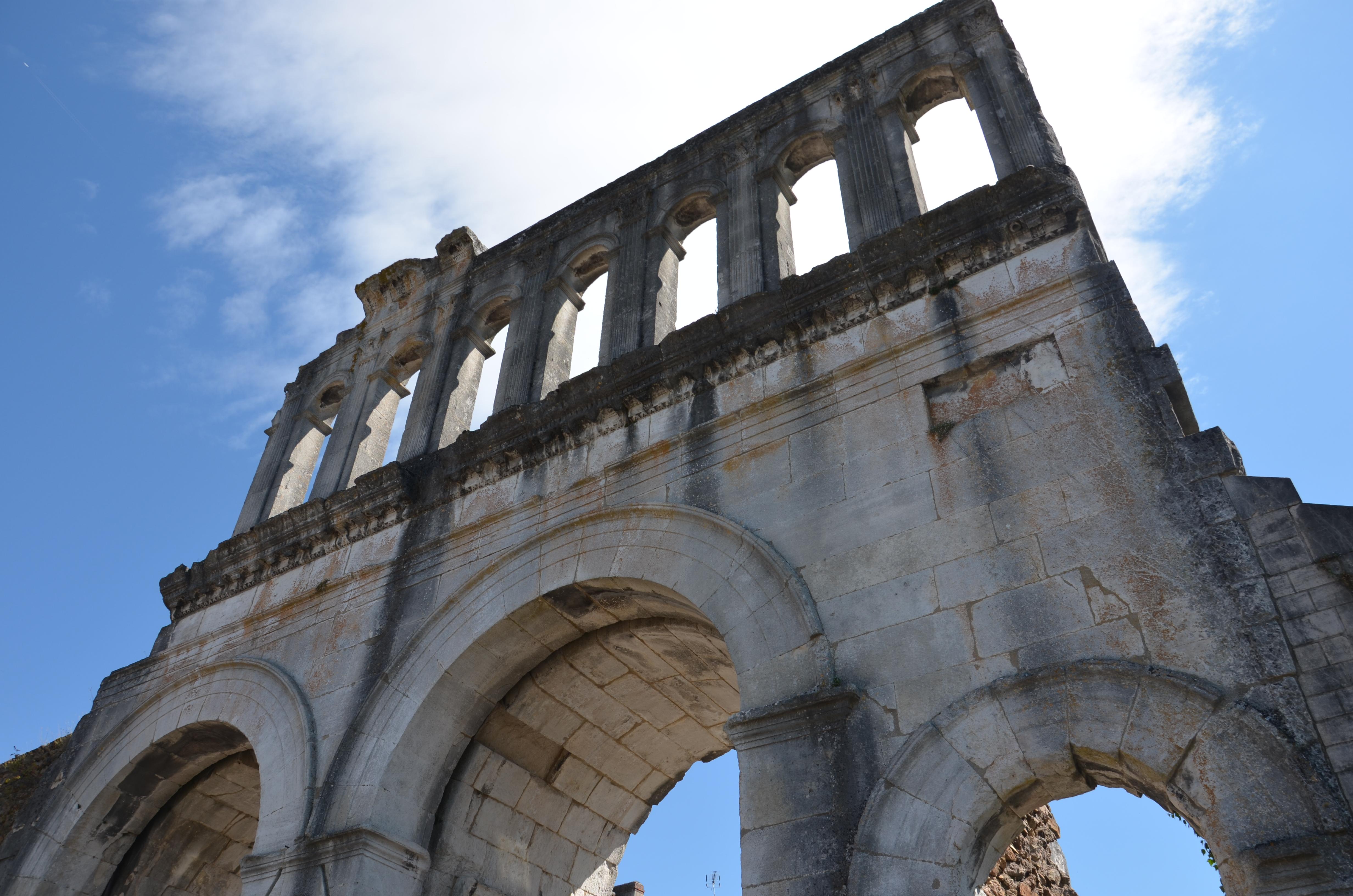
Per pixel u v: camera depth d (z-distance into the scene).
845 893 7.08
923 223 10.79
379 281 18.73
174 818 13.83
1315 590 6.82
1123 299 9.16
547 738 12.29
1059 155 11.47
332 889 9.71
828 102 14.48
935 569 8.43
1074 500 8.18
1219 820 6.33
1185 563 7.40
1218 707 6.65
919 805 7.25
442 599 11.70
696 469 10.72
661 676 12.12
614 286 14.40
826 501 9.50
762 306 11.41
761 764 8.04
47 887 12.58
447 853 11.00
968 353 9.72
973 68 13.16
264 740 11.80
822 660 8.39
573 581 10.70
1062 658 7.42
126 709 14.01
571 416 12.22
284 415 18.23
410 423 15.21
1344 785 6.05
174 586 15.01
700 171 15.14
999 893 11.80
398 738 10.74
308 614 13.00
